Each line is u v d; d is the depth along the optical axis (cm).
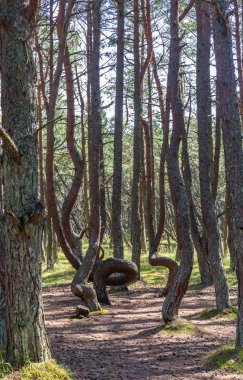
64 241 1591
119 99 1866
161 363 841
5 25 655
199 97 1435
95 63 1512
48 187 1591
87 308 1298
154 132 3603
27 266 640
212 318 1296
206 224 1376
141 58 2631
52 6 1864
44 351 659
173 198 1116
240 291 803
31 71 664
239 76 2114
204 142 1412
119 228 1828
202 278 1953
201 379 734
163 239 4484
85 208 2942
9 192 644
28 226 632
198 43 1511
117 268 1548
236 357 797
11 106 654
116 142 1855
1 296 733
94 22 1538
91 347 964
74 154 1596
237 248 793
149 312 1380
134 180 2047
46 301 1598
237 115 801
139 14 2334
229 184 800
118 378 745
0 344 720
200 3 1493
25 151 645
